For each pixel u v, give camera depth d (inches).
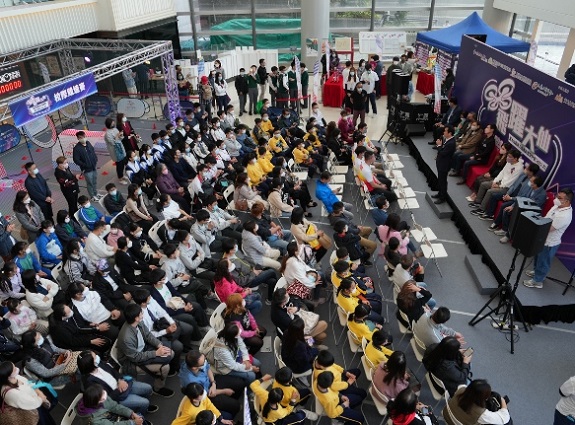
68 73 568.7
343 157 467.8
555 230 263.9
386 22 824.9
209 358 208.8
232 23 805.9
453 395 194.7
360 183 388.5
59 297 254.4
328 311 281.1
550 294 275.6
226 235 320.2
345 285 232.2
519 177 339.6
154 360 215.5
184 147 426.9
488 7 753.0
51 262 293.3
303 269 264.1
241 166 395.5
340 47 745.0
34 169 342.0
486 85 434.3
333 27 829.8
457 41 569.3
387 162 433.7
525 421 215.0
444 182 385.7
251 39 821.9
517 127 373.7
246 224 284.7
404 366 186.1
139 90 664.4
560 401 194.1
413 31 828.6
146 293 220.1
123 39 585.9
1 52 475.8
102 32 609.0
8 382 176.4
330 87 665.0
